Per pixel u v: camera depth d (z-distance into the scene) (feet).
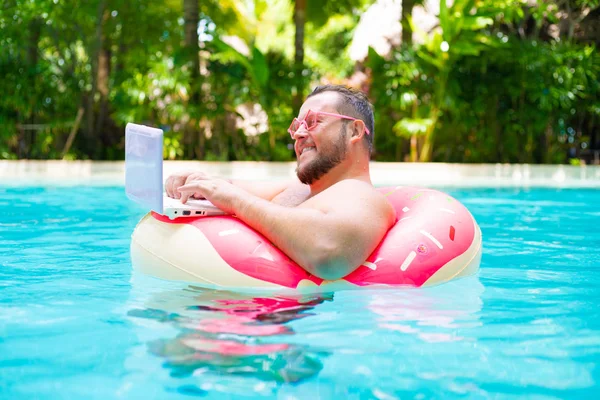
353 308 7.08
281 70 38.32
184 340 5.75
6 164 32.83
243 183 10.55
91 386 4.62
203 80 37.29
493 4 36.47
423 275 8.46
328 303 7.32
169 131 37.99
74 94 37.68
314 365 5.11
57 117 37.50
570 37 41.39
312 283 8.05
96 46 37.58
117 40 40.32
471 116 38.09
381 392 4.54
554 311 7.04
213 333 5.98
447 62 36.52
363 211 8.21
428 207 9.51
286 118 37.99
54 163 32.83
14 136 37.55
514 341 5.84
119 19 39.17
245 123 42.93
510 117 38.52
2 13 34.17
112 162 33.53
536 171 33.45
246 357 5.29
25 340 5.75
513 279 8.99
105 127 40.78
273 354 5.38
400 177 32.50
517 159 40.24
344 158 8.88
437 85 37.01
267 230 8.20
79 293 7.76
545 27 42.70
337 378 4.82
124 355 5.32
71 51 38.93
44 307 7.04
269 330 6.13
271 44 57.06
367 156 9.09
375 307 7.14
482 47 35.58
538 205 21.03
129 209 18.49
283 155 38.60
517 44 37.50
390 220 8.85
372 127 9.19
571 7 41.98
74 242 12.19
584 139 41.37
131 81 37.68
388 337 5.93
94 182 27.96
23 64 36.55
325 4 45.50
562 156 40.78
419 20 46.70
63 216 16.70
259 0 54.13
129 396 4.44
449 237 9.02
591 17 42.50
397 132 40.06
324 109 8.89
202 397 4.43
